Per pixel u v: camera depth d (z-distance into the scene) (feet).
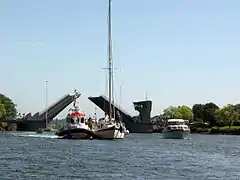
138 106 584.81
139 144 276.41
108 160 159.84
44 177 114.32
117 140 312.50
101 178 114.73
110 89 341.21
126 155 183.83
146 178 116.57
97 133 306.76
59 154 181.06
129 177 117.39
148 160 164.35
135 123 560.61
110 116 334.44
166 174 125.39
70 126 308.81
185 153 207.31
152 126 584.40
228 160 174.09
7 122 631.97
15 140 304.91
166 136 415.03
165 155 190.80
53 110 533.14
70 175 118.73
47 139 314.96
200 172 132.16
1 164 140.26
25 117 625.00
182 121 436.76
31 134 457.68
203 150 234.38
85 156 174.19
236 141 376.68
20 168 130.82
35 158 161.99
